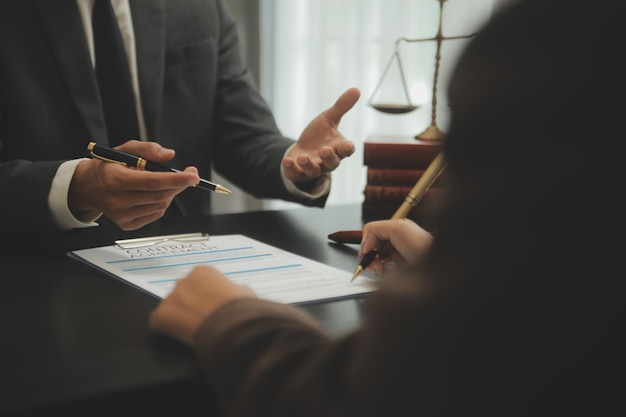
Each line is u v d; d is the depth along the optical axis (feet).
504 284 1.16
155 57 4.70
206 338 1.70
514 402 1.16
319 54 9.27
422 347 1.21
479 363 1.18
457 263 1.21
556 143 1.14
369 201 4.03
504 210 1.17
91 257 2.93
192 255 2.97
